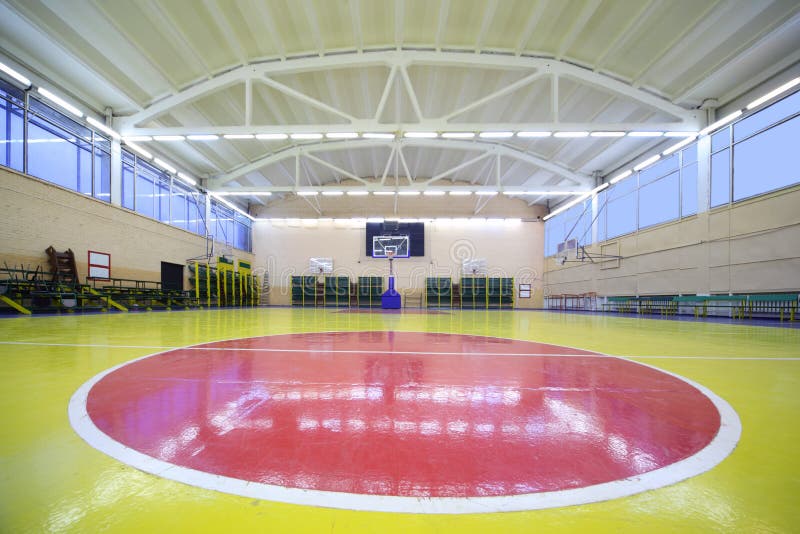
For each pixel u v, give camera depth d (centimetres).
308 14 794
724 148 912
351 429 131
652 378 217
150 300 1074
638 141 1167
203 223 1441
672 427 136
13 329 464
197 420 138
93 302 905
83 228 894
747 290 856
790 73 764
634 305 1227
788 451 116
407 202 1858
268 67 906
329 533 75
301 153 1351
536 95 1034
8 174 725
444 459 108
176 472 99
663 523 79
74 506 83
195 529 76
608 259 1373
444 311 1381
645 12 723
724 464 106
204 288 1404
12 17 654
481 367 247
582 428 134
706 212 962
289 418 142
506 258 1859
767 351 335
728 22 703
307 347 335
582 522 80
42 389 180
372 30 873
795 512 83
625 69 886
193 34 797
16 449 112
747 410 157
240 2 754
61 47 728
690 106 938
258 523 78
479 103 884
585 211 1531
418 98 1095
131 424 133
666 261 1102
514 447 117
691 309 1037
